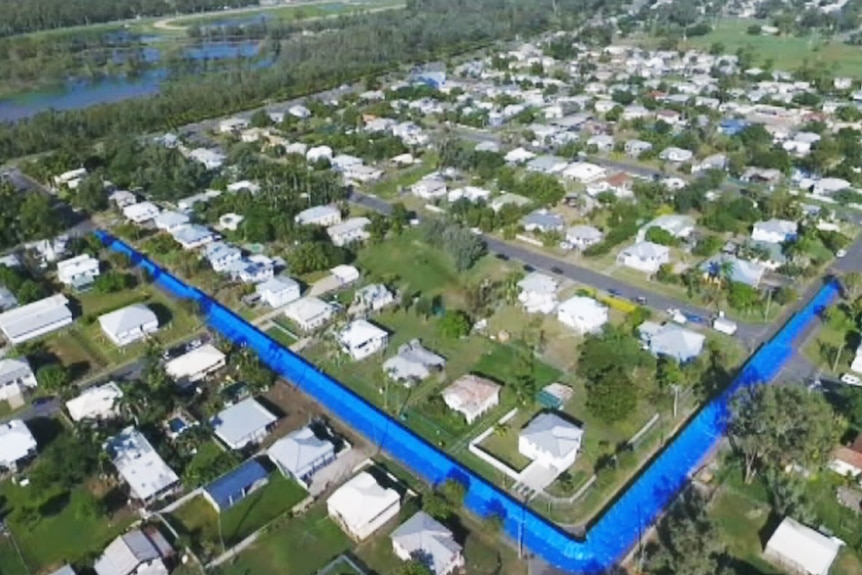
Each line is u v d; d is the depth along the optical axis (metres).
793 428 77.88
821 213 146.25
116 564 71.88
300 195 163.25
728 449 86.12
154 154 182.62
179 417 94.00
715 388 96.94
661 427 90.50
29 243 146.62
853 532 74.38
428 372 100.81
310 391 99.38
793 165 173.75
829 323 110.50
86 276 130.88
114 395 95.50
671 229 139.00
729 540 74.12
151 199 168.88
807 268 125.94
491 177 172.00
